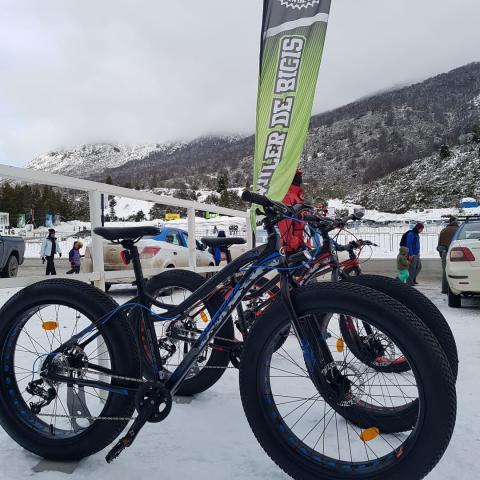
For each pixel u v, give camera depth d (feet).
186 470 6.62
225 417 8.52
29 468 6.74
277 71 20.07
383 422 7.52
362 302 5.52
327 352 6.27
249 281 6.61
